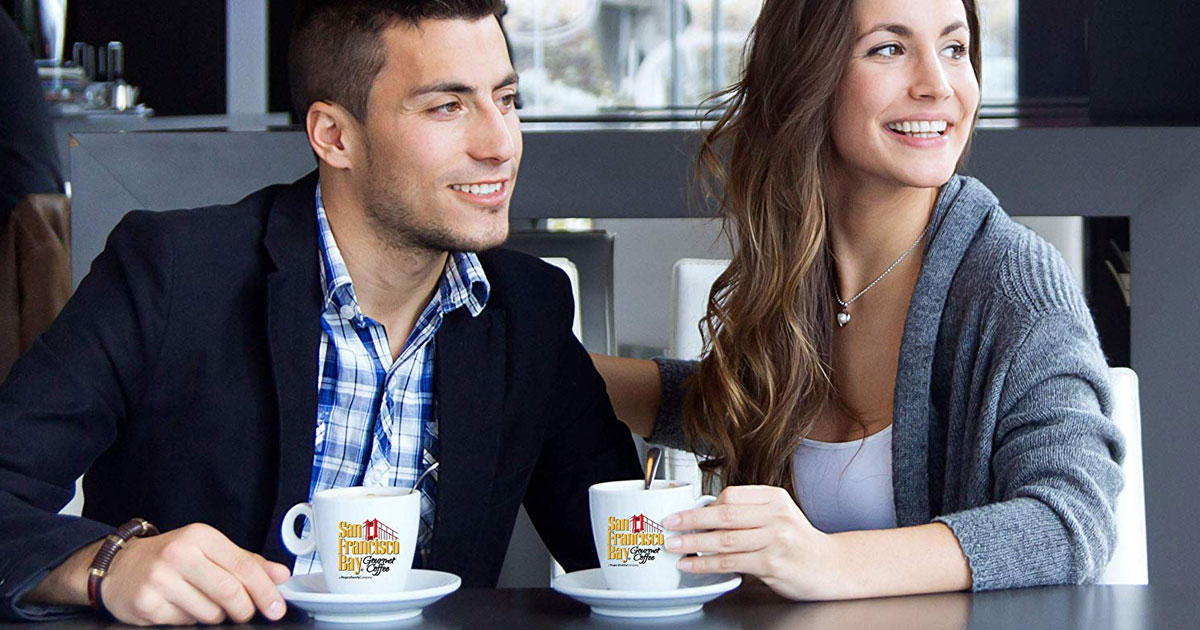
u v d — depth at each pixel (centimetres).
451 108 141
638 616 105
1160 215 217
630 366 184
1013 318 145
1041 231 219
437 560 147
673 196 215
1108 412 138
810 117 162
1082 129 216
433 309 151
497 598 113
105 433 141
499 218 145
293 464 141
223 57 404
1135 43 251
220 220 149
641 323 216
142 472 145
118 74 398
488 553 154
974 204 161
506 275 158
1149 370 219
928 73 155
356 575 108
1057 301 145
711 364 174
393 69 140
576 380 163
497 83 142
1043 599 110
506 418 153
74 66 320
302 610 111
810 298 169
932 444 158
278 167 226
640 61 536
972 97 159
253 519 143
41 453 133
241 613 105
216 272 145
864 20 157
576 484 164
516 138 146
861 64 158
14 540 113
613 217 217
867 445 165
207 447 142
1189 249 217
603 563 110
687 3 531
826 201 169
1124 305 219
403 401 151
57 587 111
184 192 227
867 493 165
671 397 183
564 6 533
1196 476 218
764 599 113
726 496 112
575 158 218
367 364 151
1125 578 151
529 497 170
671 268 216
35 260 277
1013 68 473
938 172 157
